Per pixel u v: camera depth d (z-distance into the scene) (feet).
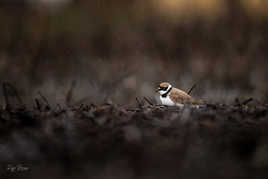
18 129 22.02
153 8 84.23
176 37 75.46
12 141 20.56
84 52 74.90
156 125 21.97
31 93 49.26
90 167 18.53
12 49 71.31
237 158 19.16
